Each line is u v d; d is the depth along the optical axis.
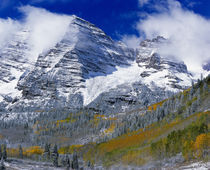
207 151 77.50
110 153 145.12
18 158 153.12
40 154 187.38
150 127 164.75
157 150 100.88
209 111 106.31
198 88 162.88
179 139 93.19
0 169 99.12
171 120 151.38
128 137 166.38
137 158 111.19
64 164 135.75
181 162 81.88
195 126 92.31
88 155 165.50
